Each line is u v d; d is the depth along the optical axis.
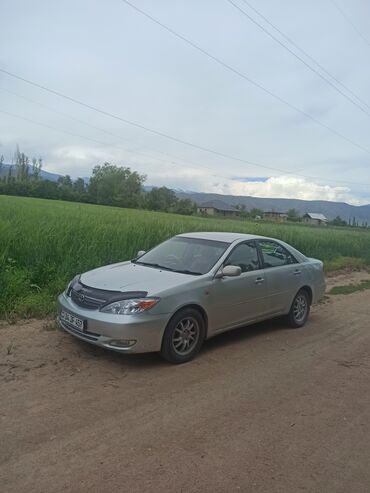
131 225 14.88
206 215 101.44
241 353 5.63
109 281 5.18
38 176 115.00
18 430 3.38
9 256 8.88
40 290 7.56
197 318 5.23
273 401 4.23
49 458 3.03
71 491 2.69
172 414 3.81
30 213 19.08
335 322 7.74
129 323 4.57
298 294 7.15
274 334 6.67
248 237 6.54
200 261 5.80
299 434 3.62
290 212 141.00
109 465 2.99
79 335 4.90
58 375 4.50
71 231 11.36
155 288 4.92
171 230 14.95
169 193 105.06
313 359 5.59
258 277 6.19
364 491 2.90
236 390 4.43
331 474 3.07
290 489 2.87
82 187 108.69
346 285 12.29
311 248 19.12
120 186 100.50
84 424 3.54
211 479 2.90
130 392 4.21
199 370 4.92
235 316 5.85
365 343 6.47
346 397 4.45
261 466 3.11
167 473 2.94
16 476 2.81
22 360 4.83
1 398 3.91
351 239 25.56
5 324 6.08
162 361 5.11
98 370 4.69
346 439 3.59
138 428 3.53
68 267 8.56
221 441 3.41
